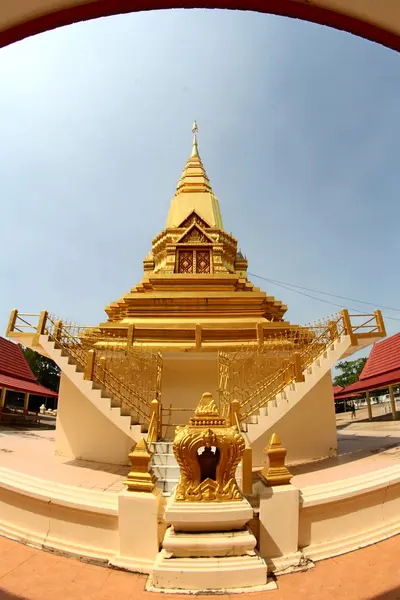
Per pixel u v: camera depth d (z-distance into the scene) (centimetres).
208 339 1156
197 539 459
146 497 503
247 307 1302
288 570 471
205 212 1869
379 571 471
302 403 1046
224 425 538
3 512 601
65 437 1043
